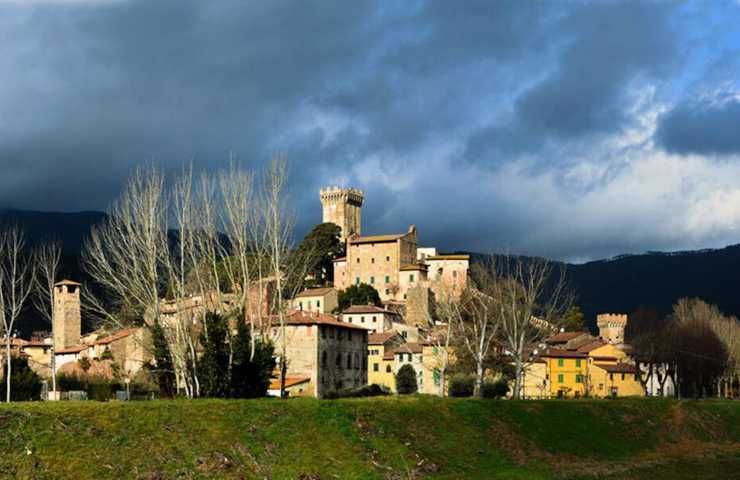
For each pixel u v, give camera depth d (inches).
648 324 7810.0
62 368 6314.0
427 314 7175.2
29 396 3892.7
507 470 3014.3
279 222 3634.4
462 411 3435.0
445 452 3004.4
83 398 4037.9
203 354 3211.1
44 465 2158.0
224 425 2600.9
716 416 4581.7
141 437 2400.3
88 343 6953.7
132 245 3540.8
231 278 3695.9
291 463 2529.5
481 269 7170.3
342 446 2738.7
